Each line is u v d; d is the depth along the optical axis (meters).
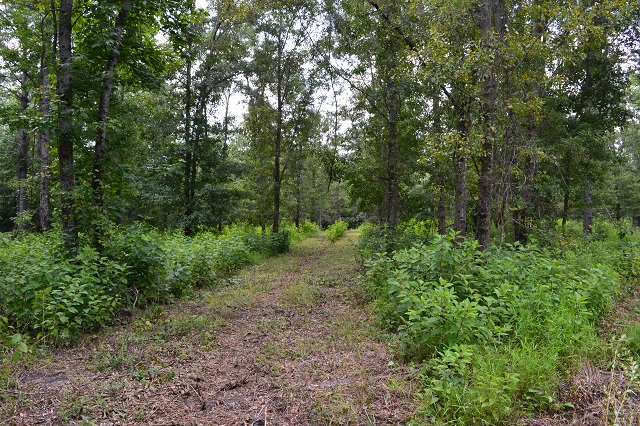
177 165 10.05
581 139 14.45
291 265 14.65
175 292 8.60
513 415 3.40
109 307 6.58
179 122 19.08
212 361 5.10
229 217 21.45
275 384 4.32
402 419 3.50
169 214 21.30
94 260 7.13
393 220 15.50
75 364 4.88
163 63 10.68
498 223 9.75
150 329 6.31
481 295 5.54
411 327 4.80
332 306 8.09
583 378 3.99
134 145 12.62
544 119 13.30
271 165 22.05
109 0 8.72
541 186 13.16
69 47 8.41
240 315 7.47
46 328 5.43
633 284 8.77
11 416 3.57
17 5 12.98
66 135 8.16
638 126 31.77
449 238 6.22
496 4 9.01
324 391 4.11
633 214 33.41
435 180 15.82
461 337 4.46
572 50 8.53
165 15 9.80
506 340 4.79
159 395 4.08
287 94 20.75
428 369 4.29
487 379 3.49
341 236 34.62
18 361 4.67
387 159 16.73
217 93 20.55
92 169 8.77
